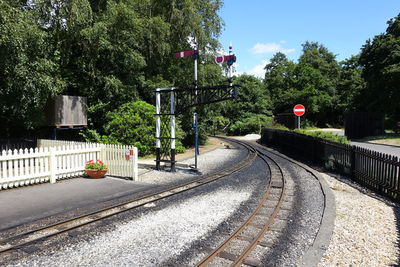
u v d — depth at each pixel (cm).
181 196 911
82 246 557
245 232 623
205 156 1902
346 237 583
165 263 495
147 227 654
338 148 1309
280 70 5384
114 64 1888
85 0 1538
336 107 5175
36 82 1265
